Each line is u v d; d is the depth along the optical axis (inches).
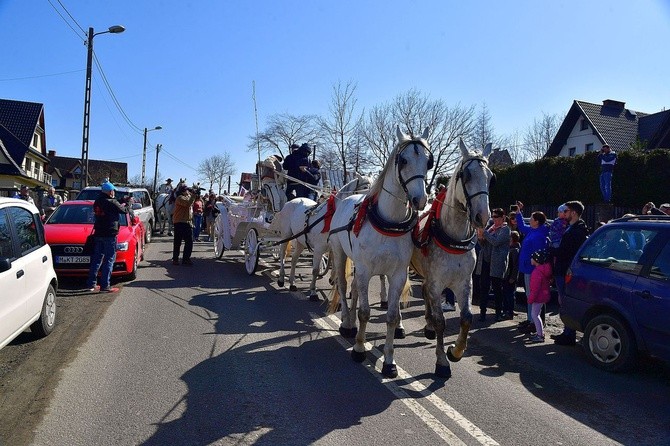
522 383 208.7
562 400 190.7
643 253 223.5
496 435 158.7
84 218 418.3
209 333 263.9
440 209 208.4
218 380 198.5
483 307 327.0
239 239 498.9
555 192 719.7
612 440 158.4
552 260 278.1
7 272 199.8
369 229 209.2
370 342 259.6
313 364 221.3
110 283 390.9
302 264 531.8
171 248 666.8
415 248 224.7
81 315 290.0
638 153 632.4
